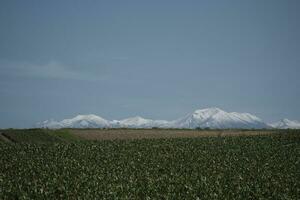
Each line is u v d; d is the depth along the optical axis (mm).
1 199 41625
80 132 105375
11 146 74812
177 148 73188
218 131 110750
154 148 73000
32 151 69625
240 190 44844
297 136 87812
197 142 80500
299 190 45688
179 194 42938
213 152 70125
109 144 76938
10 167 56906
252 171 55781
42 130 100188
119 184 46250
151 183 46656
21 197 41406
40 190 43531
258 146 76750
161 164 59344
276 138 86812
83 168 55000
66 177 49688
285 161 63250
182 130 114250
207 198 42250
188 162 61188
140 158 63938
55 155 65875
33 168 55719
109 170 54438
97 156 64938
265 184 47875
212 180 49312
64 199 41500
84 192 43281
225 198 42188
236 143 79938
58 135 96938
